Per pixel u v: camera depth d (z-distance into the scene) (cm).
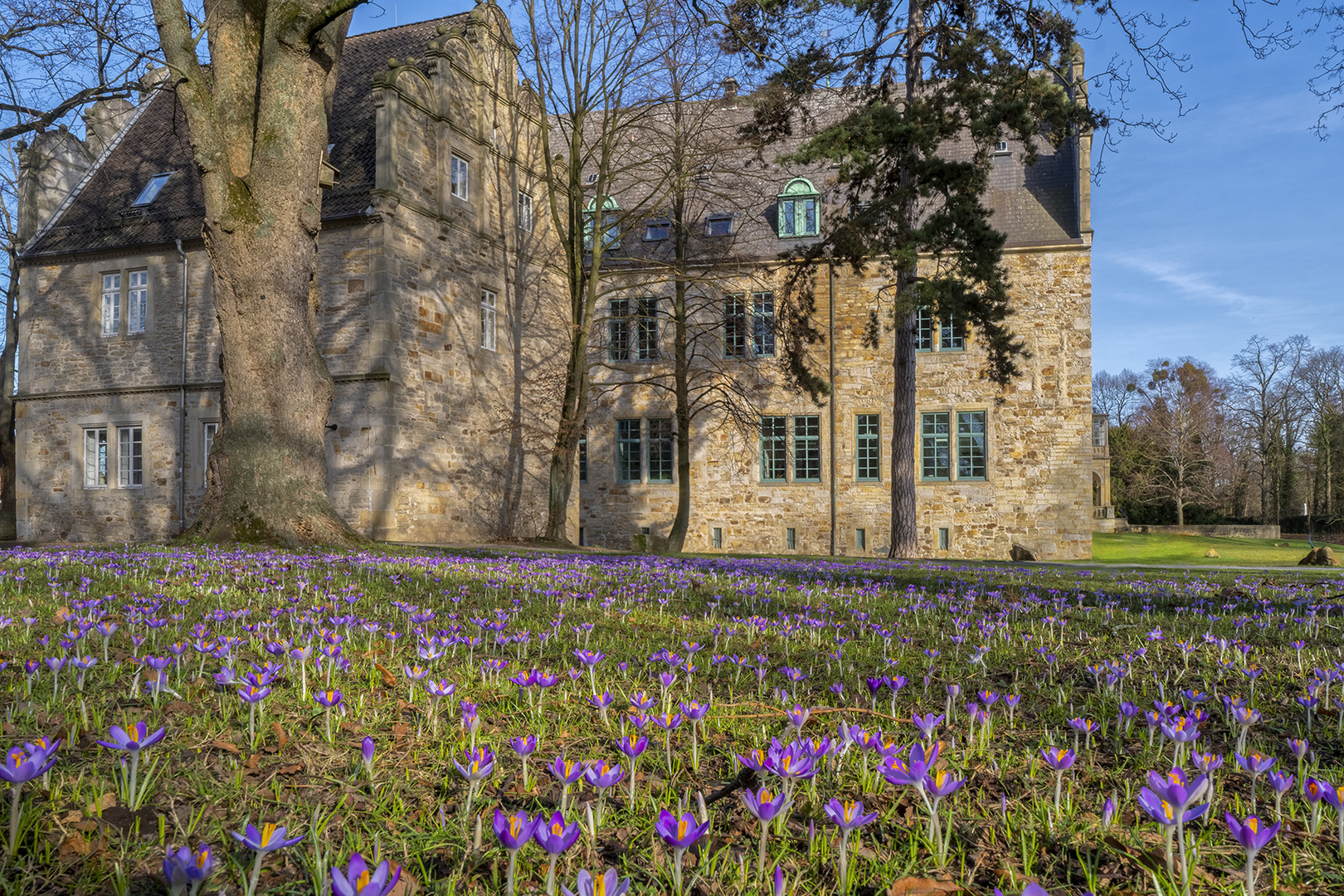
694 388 2639
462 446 2242
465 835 189
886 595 780
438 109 2173
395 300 1998
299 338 1262
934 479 2828
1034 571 1220
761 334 2958
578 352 2275
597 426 3091
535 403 2606
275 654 351
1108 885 170
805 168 3008
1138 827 201
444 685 283
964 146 3055
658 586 816
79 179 2772
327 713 261
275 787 218
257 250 1227
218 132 1239
